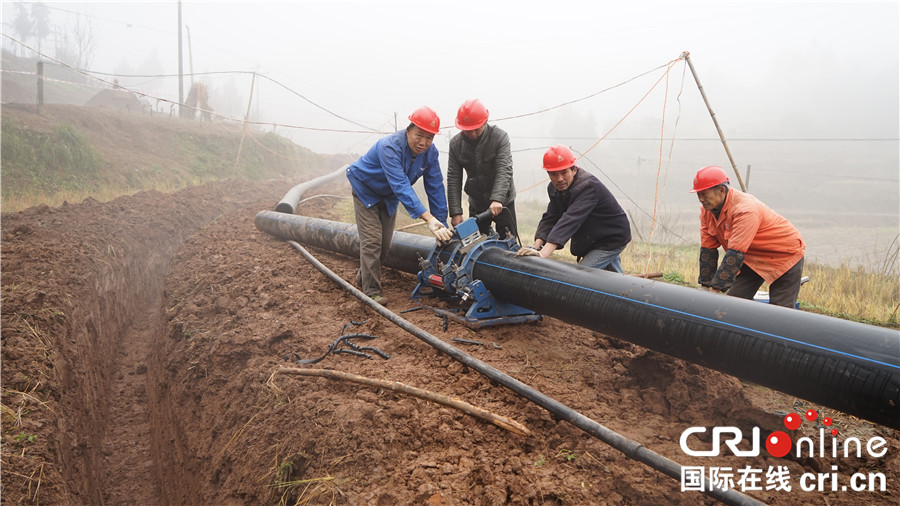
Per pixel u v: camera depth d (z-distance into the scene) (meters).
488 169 6.17
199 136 27.06
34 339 5.77
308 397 4.08
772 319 3.55
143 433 6.97
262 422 4.28
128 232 11.05
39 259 7.83
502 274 5.17
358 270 7.11
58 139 18.84
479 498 2.97
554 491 3.01
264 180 25.69
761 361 3.50
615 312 4.26
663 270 9.91
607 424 3.75
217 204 16.16
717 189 4.54
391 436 3.44
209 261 8.55
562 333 5.45
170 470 5.78
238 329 5.72
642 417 3.92
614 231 5.30
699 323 3.79
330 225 8.23
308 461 3.53
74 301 7.14
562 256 10.88
